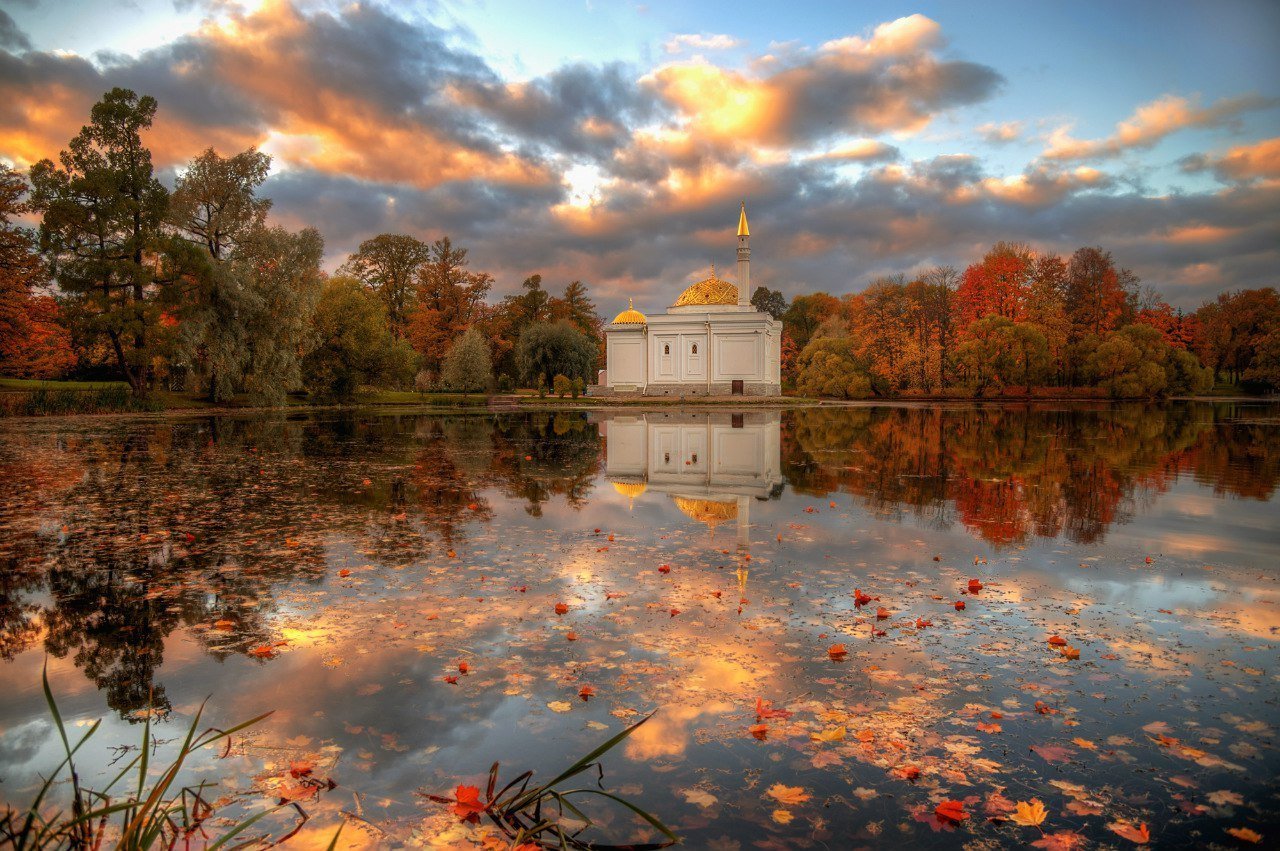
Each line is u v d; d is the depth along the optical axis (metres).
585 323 109.81
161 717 5.21
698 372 73.75
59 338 54.72
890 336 76.56
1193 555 9.80
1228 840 3.79
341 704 5.39
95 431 31.06
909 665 6.11
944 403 63.75
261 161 47.19
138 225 45.44
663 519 12.47
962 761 4.60
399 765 4.55
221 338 44.22
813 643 6.61
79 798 3.51
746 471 19.05
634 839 3.80
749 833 3.85
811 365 82.38
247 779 4.39
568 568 9.20
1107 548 10.23
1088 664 6.11
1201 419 39.94
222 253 48.28
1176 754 4.68
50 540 10.76
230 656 6.35
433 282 83.44
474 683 5.75
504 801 4.09
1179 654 6.33
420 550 10.17
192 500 14.20
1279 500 14.14
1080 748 4.76
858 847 3.72
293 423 37.69
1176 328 78.62
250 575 8.89
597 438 29.66
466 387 68.94
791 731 4.97
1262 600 7.84
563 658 6.25
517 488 15.97
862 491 15.52
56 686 5.75
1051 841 3.77
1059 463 20.42
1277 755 4.66
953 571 9.03
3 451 23.00
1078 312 76.81
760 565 9.33
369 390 67.38
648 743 4.82
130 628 7.07
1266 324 74.62
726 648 6.48
